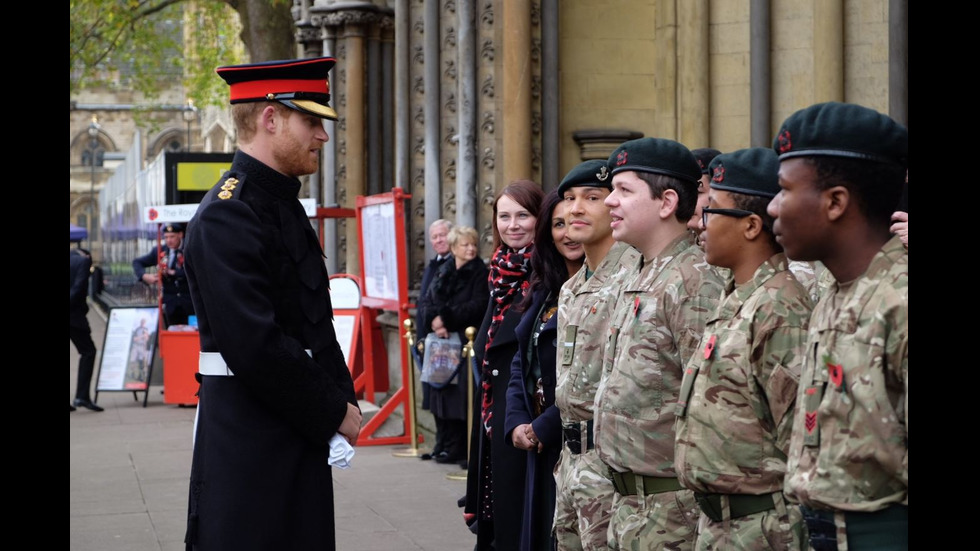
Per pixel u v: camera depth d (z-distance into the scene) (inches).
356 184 598.9
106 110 3100.4
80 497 329.1
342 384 152.2
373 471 353.4
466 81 389.1
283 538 143.8
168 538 277.1
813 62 290.7
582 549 159.9
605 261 162.1
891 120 91.9
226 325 140.5
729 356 111.5
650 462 134.0
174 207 541.6
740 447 110.7
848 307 90.8
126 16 1068.5
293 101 148.8
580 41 376.5
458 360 350.6
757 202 115.2
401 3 464.4
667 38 357.4
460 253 351.9
